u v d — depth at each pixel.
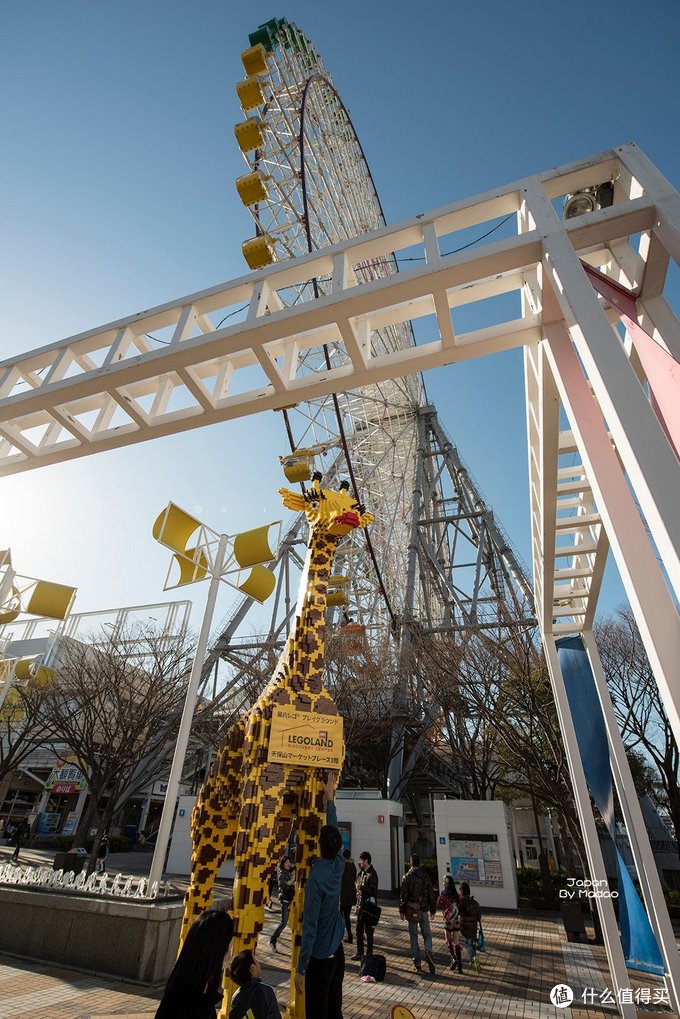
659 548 2.91
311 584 5.99
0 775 21.69
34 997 6.20
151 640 22.42
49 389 5.59
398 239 4.88
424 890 9.84
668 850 26.89
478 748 26.19
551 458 5.66
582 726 8.74
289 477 15.11
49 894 8.09
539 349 5.01
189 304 5.57
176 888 8.51
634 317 3.91
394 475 35.19
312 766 4.89
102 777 19.19
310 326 4.75
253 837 4.45
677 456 3.21
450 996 7.85
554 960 10.34
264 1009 3.01
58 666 23.91
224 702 28.25
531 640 20.91
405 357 4.95
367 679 26.67
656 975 8.43
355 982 8.52
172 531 10.80
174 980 2.71
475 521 38.03
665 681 2.82
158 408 6.00
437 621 32.00
